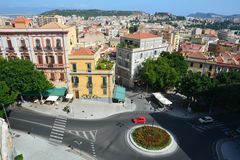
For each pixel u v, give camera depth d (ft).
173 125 170.81
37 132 150.71
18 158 116.88
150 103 213.25
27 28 182.80
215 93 182.70
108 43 479.41
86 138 146.72
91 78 199.00
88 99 208.33
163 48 280.51
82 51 195.62
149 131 152.87
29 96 203.92
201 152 137.08
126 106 203.00
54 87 203.10
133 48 242.58
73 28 213.66
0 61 167.84
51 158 124.77
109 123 168.86
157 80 219.61
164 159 128.77
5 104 162.09
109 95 205.05
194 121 179.42
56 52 191.21
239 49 387.34
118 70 273.54
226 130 166.91
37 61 197.06
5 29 183.11
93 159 126.11
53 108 188.85
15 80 164.76
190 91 189.67
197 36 652.48
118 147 138.21
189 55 273.75
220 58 259.39
